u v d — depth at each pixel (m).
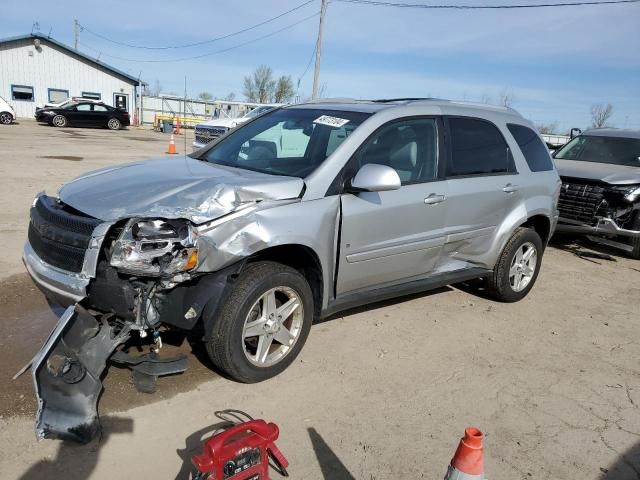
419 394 3.70
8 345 3.79
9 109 27.41
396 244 4.25
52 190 9.37
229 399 3.41
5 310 4.35
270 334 3.59
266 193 3.44
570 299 6.06
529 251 5.62
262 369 3.59
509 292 5.53
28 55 34.06
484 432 3.33
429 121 4.60
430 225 4.49
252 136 4.64
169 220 3.11
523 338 4.82
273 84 54.88
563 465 3.07
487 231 5.09
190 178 3.60
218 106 24.20
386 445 3.11
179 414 3.21
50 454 2.78
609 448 3.27
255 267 3.47
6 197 8.48
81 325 3.12
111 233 3.12
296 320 3.75
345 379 3.79
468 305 5.50
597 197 7.80
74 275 3.10
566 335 4.98
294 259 3.86
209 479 2.38
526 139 5.63
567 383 4.05
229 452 2.43
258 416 3.26
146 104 41.47
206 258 3.14
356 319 4.84
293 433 3.13
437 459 3.03
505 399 3.74
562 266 7.54
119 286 3.04
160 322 3.23
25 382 3.36
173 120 33.69
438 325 4.91
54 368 2.92
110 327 3.20
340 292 4.05
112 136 25.47
